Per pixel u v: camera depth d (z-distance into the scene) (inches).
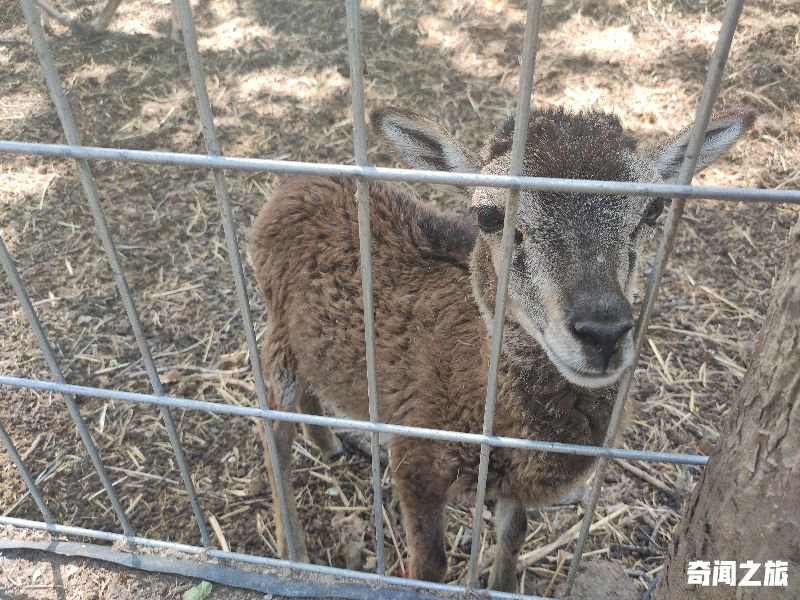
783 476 16.0
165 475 36.1
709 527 18.5
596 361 21.3
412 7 77.7
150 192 54.9
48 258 48.9
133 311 21.0
